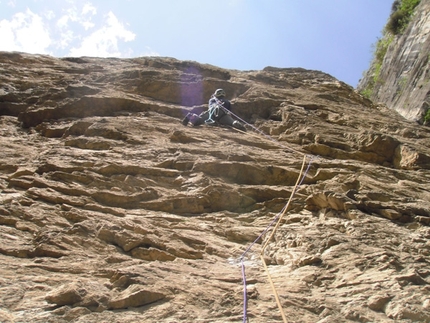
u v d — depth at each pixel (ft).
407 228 17.66
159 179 21.29
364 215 18.20
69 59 42.42
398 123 35.35
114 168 21.26
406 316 11.42
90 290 11.71
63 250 14.37
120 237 15.55
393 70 78.79
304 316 11.53
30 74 37.27
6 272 12.44
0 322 10.11
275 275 14.10
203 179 21.26
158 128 28.27
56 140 26.63
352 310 11.71
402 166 26.27
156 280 12.60
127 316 10.95
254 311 11.50
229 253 16.06
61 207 17.79
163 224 17.62
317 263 14.61
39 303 11.08
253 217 19.67
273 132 31.12
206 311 11.48
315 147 27.45
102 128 26.30
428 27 72.43
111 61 42.68
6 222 16.03
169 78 37.17
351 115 35.35
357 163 25.13
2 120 29.96
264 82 42.19
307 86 43.27
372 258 14.53
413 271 13.57
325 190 20.43
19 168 21.11
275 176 23.08
